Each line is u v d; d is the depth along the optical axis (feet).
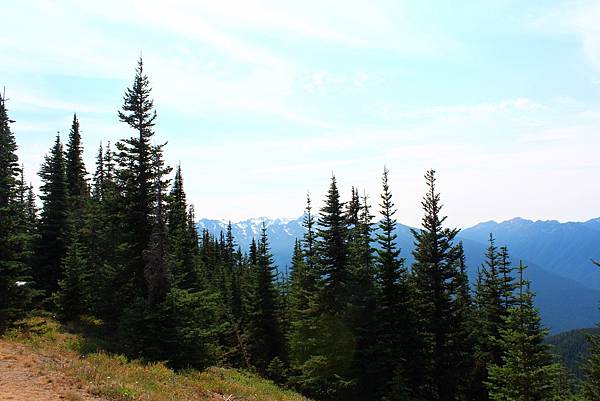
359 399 94.02
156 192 89.40
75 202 141.79
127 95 90.17
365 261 100.73
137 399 42.01
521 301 82.33
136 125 90.79
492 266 110.83
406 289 99.45
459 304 99.40
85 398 38.81
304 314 114.73
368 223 110.83
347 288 99.71
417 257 101.14
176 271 103.96
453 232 99.45
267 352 137.80
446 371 95.55
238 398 61.46
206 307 85.05
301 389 114.32
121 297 93.66
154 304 77.82
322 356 97.60
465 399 101.86
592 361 80.79
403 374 93.09
